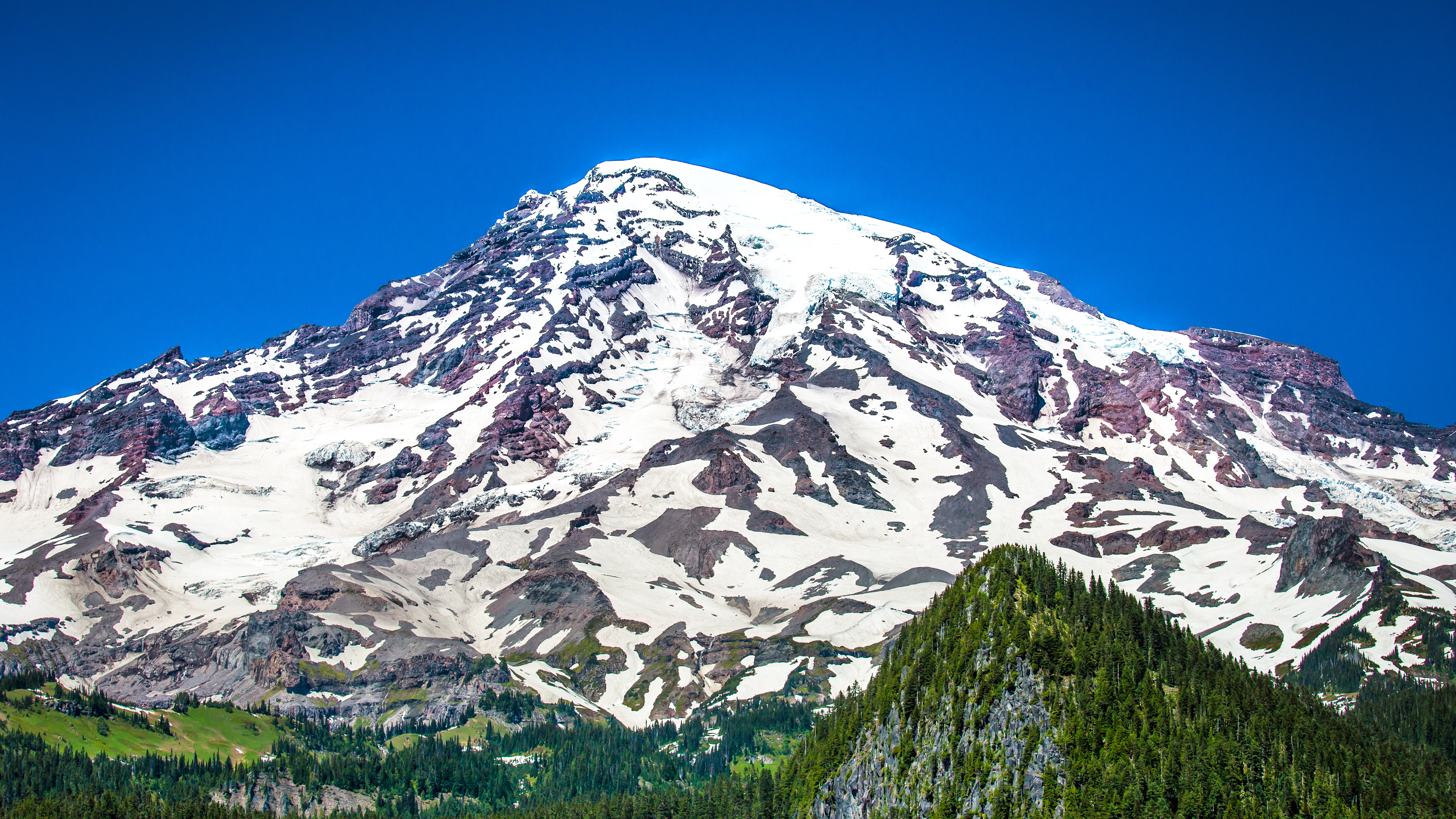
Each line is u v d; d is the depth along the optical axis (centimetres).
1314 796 16812
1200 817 16425
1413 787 17162
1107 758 17238
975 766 18050
